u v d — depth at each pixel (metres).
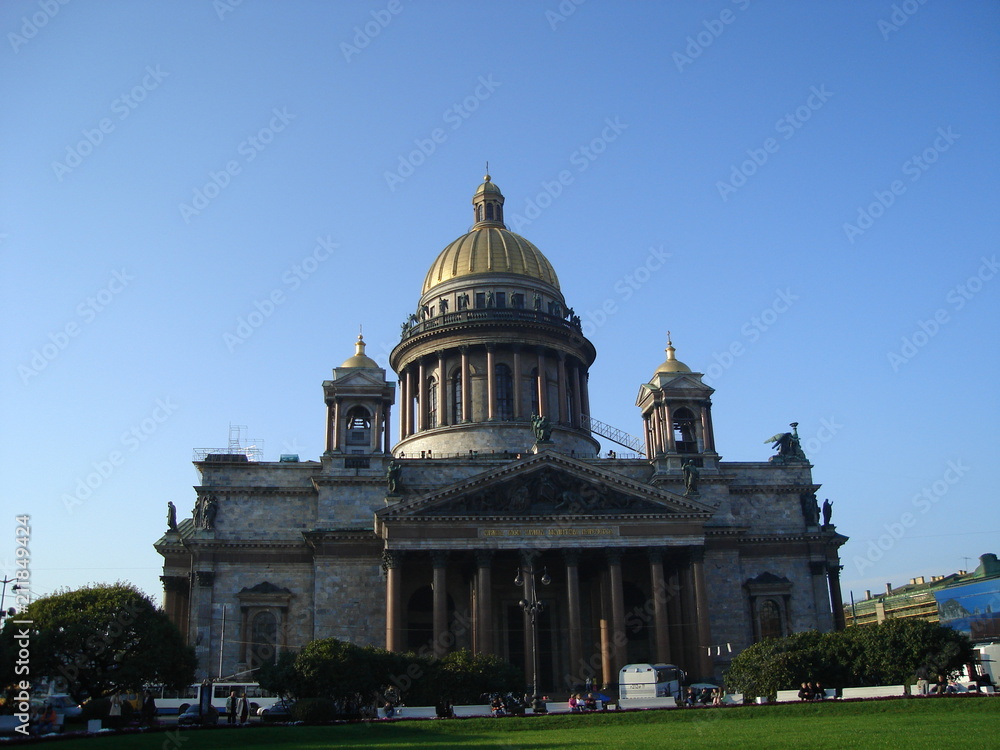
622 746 49.84
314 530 109.88
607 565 106.75
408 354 141.88
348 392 118.25
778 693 82.56
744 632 113.88
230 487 114.75
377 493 114.62
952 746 42.97
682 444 125.31
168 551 120.88
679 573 108.50
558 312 143.62
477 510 103.06
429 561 107.56
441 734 66.50
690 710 72.75
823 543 121.12
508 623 114.44
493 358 135.38
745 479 123.75
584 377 146.50
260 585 110.56
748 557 119.75
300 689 82.06
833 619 119.56
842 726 57.97
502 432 130.25
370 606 109.00
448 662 88.25
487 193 156.00
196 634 108.19
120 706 80.00
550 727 70.25
